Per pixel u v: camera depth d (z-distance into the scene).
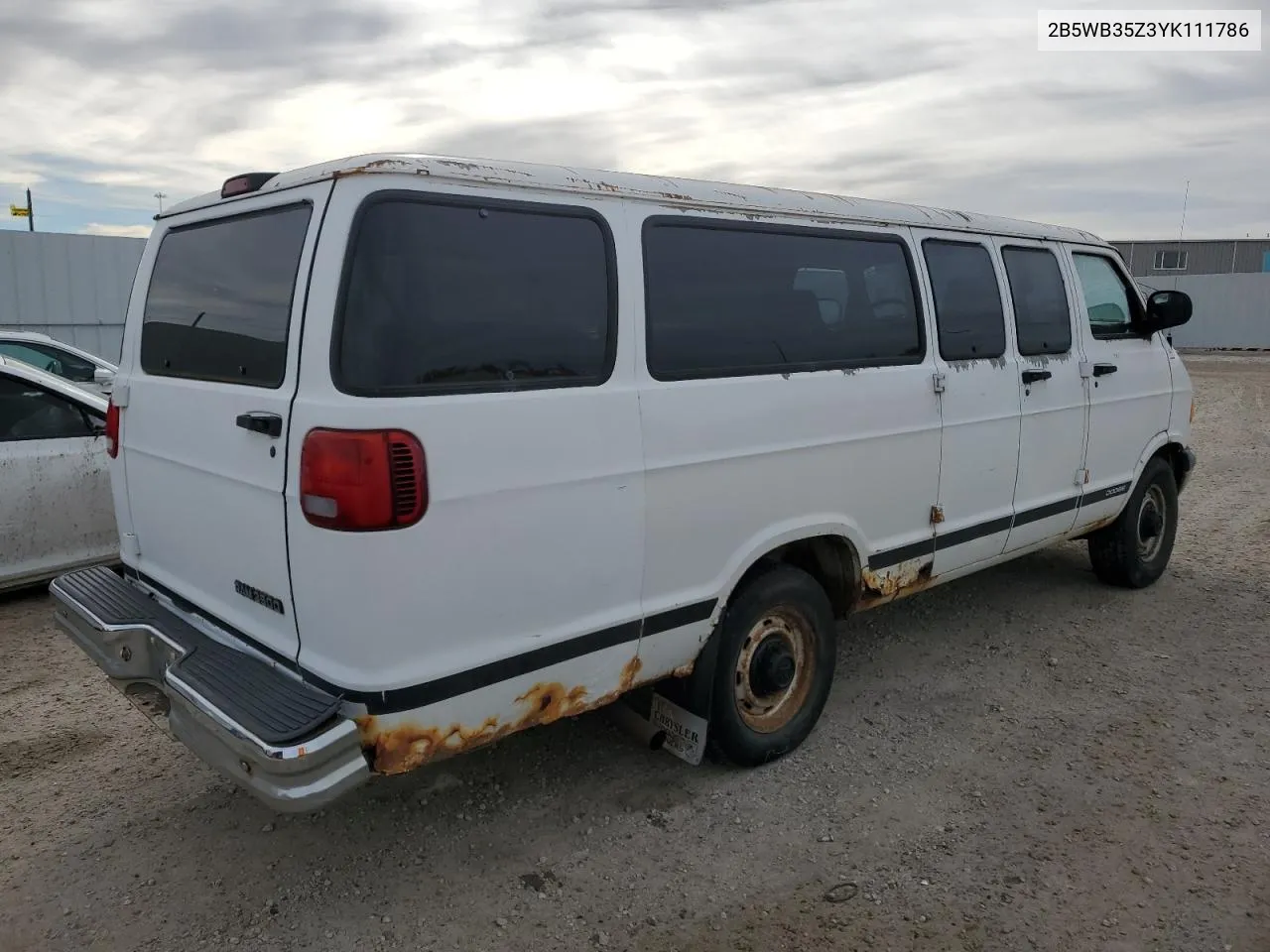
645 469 3.20
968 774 3.89
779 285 3.69
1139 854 3.35
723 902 3.09
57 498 5.75
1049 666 4.97
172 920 2.98
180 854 3.32
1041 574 6.52
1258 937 2.93
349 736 2.59
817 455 3.80
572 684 3.11
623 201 3.20
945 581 4.71
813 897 3.12
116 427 3.71
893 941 2.91
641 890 3.16
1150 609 5.83
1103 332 5.57
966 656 5.09
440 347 2.71
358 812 3.58
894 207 4.30
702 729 3.63
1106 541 6.02
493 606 2.83
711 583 3.49
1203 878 3.22
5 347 9.02
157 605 3.46
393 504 2.56
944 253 4.47
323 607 2.64
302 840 3.41
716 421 3.41
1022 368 4.84
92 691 4.59
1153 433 5.94
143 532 3.64
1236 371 24.00
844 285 3.97
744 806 3.65
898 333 4.20
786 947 2.89
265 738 2.52
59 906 3.04
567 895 3.12
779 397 3.63
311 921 2.98
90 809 3.59
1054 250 5.19
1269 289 31.34
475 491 2.74
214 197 3.26
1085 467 5.39
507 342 2.85
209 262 3.22
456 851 3.35
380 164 2.65
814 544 4.14
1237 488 9.45
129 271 17.91
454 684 2.76
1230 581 6.38
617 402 3.11
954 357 4.47
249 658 2.93
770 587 3.75
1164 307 5.75
